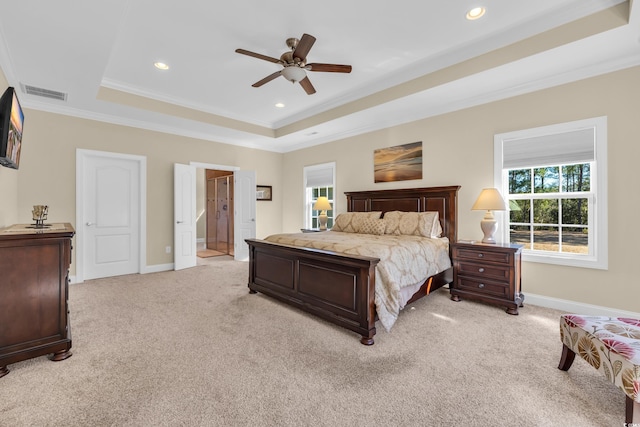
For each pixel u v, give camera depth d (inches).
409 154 175.5
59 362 81.3
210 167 223.6
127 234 187.5
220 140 228.8
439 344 92.4
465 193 151.9
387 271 100.7
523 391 68.5
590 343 64.9
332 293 106.3
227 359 83.1
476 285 129.2
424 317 115.0
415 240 134.0
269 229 261.1
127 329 103.3
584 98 116.6
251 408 62.9
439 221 159.0
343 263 99.4
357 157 205.5
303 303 117.8
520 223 140.0
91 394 67.4
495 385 70.9
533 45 105.6
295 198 257.9
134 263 190.7
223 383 71.7
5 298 75.6
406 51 123.1
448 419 59.6
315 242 123.3
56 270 82.4
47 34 94.5
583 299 118.0
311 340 95.2
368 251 106.9
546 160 126.8
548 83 124.3
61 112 159.8
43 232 81.4
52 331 81.7
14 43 99.3
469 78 124.4
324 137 225.1
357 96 165.0
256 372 76.6
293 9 95.7
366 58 128.5
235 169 239.8
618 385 56.5
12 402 64.5
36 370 77.2
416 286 120.1
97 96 147.8
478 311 121.6
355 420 59.4
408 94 142.5
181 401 65.0
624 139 108.7
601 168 112.8
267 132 225.0
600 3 91.6
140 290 152.3
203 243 350.3
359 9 96.0
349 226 178.4
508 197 140.3
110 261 181.3
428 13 98.4
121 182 184.1
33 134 152.0
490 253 124.9
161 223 199.6
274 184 265.6
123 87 154.9
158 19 99.5
